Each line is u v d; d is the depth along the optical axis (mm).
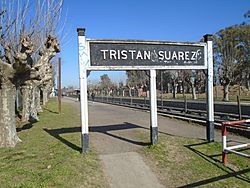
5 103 9688
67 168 7016
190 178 6980
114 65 8719
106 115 20844
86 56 8383
